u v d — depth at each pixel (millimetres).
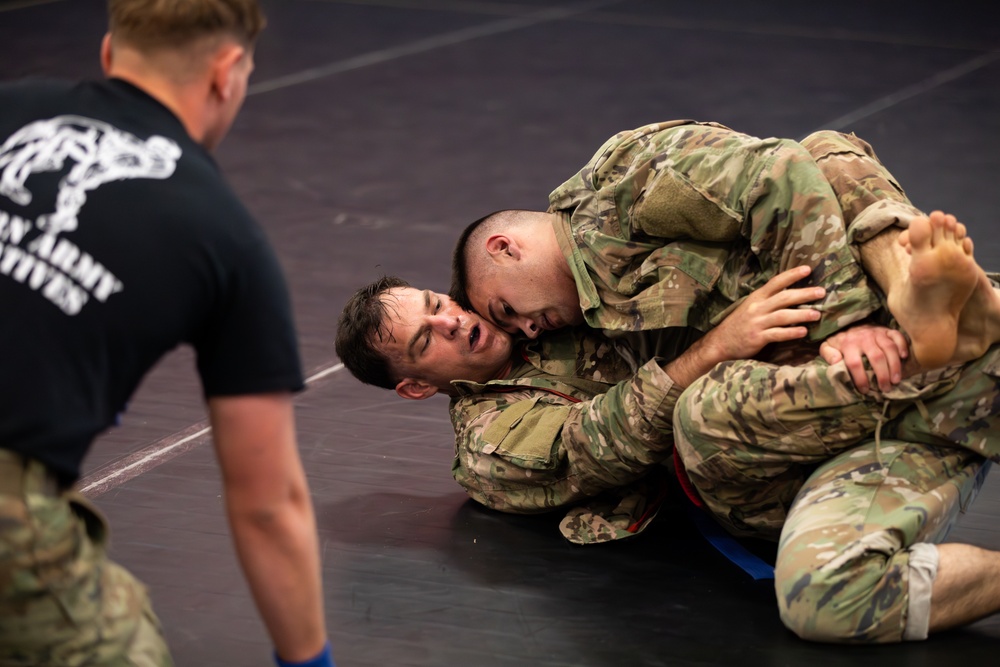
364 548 4609
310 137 11867
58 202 2812
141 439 5551
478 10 19219
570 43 16672
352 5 19375
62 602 2893
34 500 2783
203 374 2941
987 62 15070
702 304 4461
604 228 4523
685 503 4969
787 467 4215
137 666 3059
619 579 4363
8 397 2738
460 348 4941
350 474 5258
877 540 3809
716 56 15719
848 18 18297
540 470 4656
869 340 4008
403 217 9352
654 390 4398
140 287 2785
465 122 12500
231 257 2846
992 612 3879
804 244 4176
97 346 2781
